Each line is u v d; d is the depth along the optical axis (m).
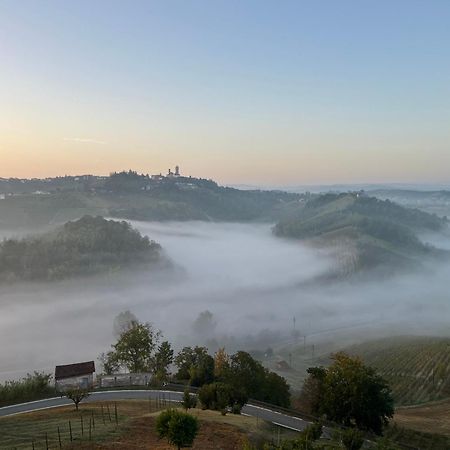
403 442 63.84
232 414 54.66
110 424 45.06
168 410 36.91
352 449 41.44
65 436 40.91
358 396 56.72
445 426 77.81
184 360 89.81
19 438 40.62
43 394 68.38
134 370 90.44
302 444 37.84
